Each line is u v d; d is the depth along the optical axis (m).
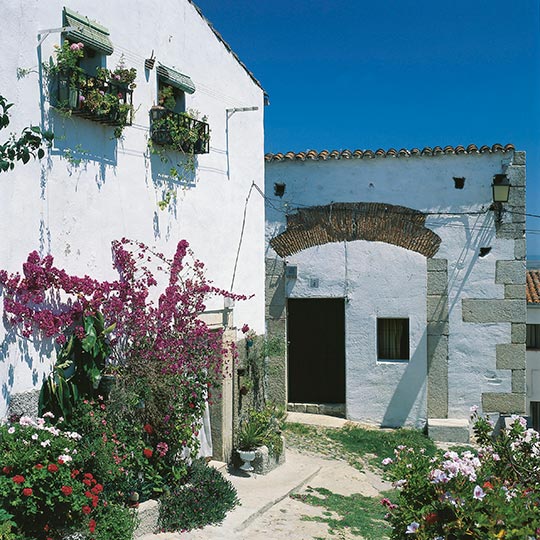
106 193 7.76
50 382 6.79
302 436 12.97
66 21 7.05
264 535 7.86
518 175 13.52
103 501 6.61
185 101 9.43
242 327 11.00
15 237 6.41
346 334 14.04
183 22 9.38
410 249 13.83
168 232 9.01
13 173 6.38
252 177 11.70
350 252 14.01
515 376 13.59
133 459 7.48
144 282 8.26
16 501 5.51
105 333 7.42
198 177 9.78
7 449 5.84
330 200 14.09
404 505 5.35
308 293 14.14
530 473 5.87
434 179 13.77
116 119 7.53
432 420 13.55
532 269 19.14
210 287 9.59
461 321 13.74
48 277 6.69
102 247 7.70
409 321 13.81
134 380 7.73
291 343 15.55
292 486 9.78
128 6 8.13
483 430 6.50
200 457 9.55
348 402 14.04
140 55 8.40
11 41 6.34
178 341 8.40
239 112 11.13
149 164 8.61
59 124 7.00
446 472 5.20
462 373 13.73
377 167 13.95
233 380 10.66
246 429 10.61
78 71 7.02
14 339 6.42
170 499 7.80
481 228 13.66
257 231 11.91
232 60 10.86
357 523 8.63
